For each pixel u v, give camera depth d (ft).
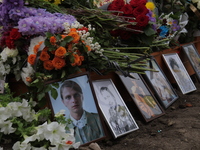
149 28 13.97
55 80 9.70
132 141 11.09
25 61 10.66
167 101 14.99
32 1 12.28
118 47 13.79
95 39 12.49
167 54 17.26
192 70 19.54
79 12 13.53
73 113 9.79
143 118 12.63
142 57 12.66
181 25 18.88
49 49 9.58
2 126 8.59
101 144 10.87
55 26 10.77
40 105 9.61
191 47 19.71
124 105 12.05
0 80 11.27
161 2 19.54
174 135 11.50
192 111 14.26
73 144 8.80
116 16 13.34
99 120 10.21
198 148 10.51
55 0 13.58
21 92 11.35
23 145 8.23
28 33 10.55
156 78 15.37
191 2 20.52
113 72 13.10
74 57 9.74
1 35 11.53
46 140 8.77
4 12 11.00
